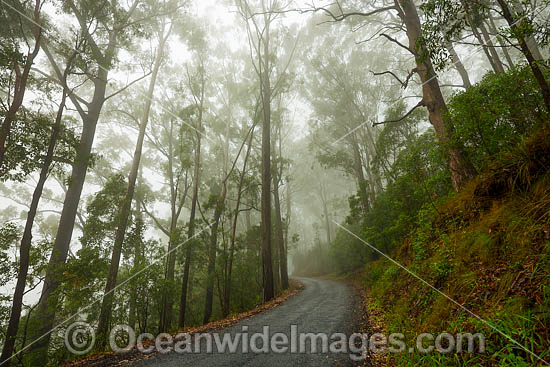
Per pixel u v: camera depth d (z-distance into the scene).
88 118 14.76
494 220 4.24
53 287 9.20
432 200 7.98
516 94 5.62
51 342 9.71
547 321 2.36
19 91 7.70
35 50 8.01
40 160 9.31
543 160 3.99
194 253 15.98
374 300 9.47
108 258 13.20
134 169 14.34
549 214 3.30
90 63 10.39
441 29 4.66
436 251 6.05
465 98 6.28
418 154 9.27
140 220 14.14
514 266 3.24
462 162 6.73
